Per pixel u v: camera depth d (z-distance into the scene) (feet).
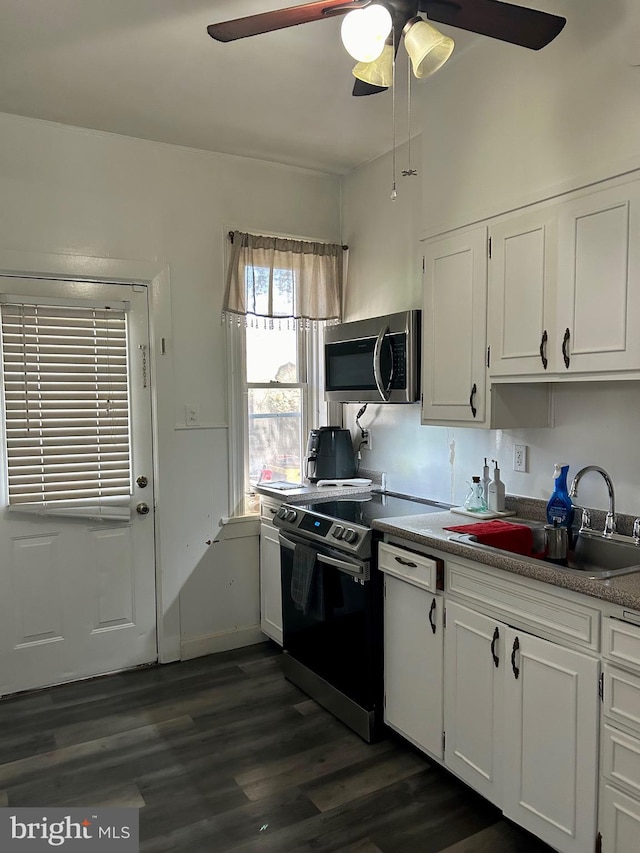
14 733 8.71
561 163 6.70
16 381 9.67
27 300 9.68
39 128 9.63
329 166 11.77
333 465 11.62
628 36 5.99
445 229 8.36
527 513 8.47
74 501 10.14
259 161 11.43
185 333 10.89
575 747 5.70
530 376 7.11
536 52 6.97
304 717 9.10
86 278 10.10
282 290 11.64
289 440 12.23
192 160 10.85
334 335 11.17
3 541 9.72
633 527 7.11
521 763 6.26
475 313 7.89
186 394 10.95
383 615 8.28
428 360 8.77
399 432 11.00
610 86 6.17
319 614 9.14
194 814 6.99
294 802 7.19
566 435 7.96
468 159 7.97
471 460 9.47
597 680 5.49
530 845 6.48
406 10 4.94
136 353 10.54
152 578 10.85
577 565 7.52
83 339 10.11
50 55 7.71
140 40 7.39
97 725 8.91
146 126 9.89
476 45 7.77
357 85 6.17
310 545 9.33
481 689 6.72
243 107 9.23
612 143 6.16
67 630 10.23
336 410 12.48
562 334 6.68
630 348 5.98
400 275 10.83
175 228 10.74
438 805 7.13
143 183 10.44
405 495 10.76
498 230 7.49
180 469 10.94
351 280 12.14
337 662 8.98
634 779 5.22
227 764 7.94
